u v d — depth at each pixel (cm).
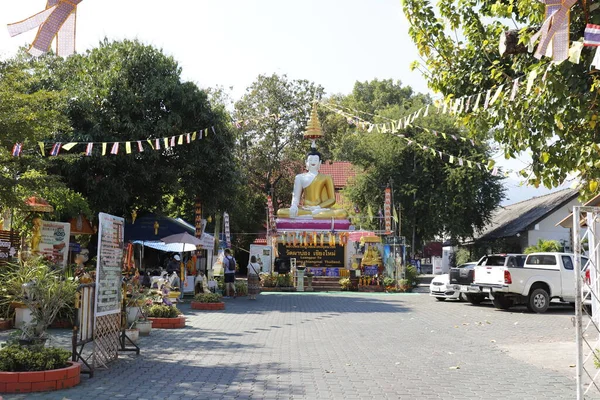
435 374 977
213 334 1443
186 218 4128
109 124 2531
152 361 1062
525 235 3938
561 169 967
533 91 915
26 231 2056
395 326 1669
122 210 2766
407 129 4094
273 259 3612
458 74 1189
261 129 5084
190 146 2692
